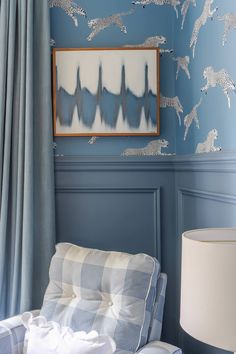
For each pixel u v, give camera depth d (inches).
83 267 62.6
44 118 75.7
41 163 75.7
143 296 57.2
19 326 59.7
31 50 74.2
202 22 61.5
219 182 55.1
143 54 77.5
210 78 58.2
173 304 78.3
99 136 78.6
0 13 74.7
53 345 53.3
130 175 78.9
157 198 78.7
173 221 79.0
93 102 77.8
